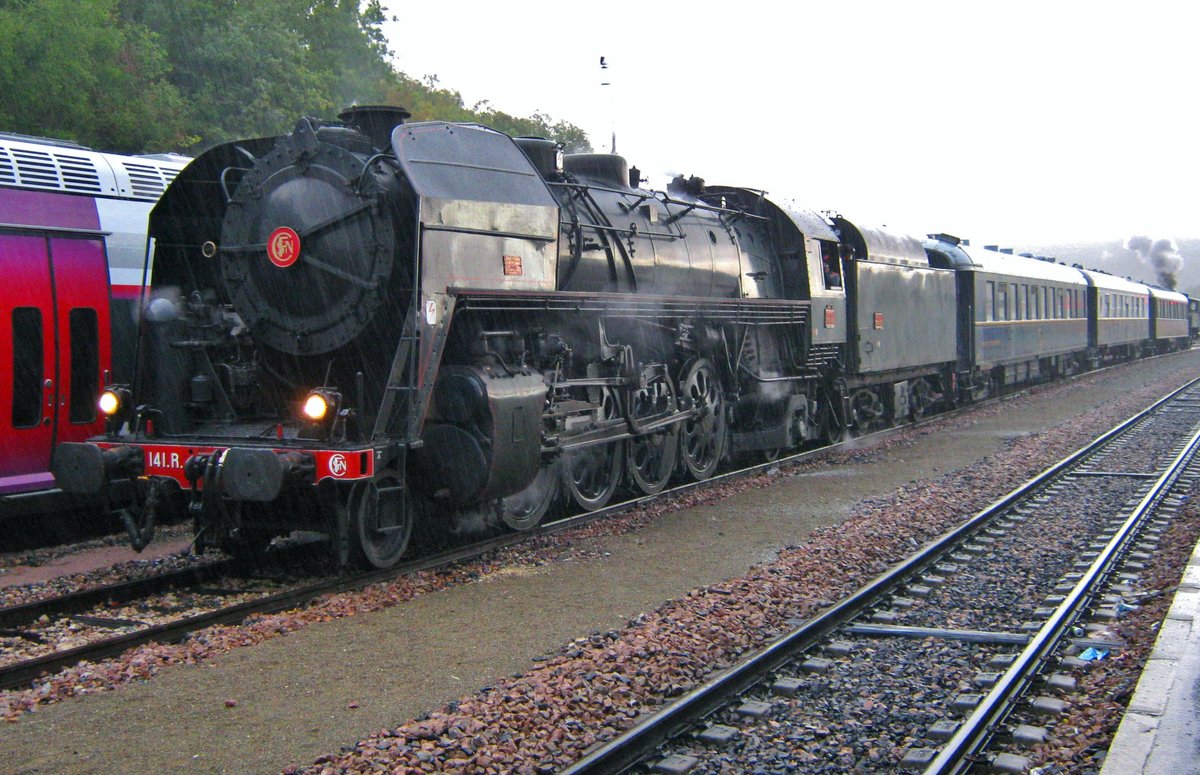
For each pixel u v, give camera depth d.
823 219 15.61
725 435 12.59
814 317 14.13
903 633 6.32
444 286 7.51
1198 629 5.86
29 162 9.78
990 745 4.66
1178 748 4.23
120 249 10.34
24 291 9.45
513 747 4.43
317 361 7.96
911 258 18.30
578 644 5.93
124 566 8.31
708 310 11.53
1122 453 14.72
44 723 4.88
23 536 10.08
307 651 5.95
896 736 4.78
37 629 6.47
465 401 7.66
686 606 6.67
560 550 8.57
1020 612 6.87
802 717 4.99
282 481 6.76
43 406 9.61
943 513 10.13
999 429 18.22
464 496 7.67
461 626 6.44
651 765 4.41
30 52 23.36
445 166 7.80
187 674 5.56
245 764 4.40
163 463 7.54
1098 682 5.39
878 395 18.00
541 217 8.65
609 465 10.23
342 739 4.66
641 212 11.04
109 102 25.27
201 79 29.59
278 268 7.79
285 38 31.16
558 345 8.86
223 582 7.75
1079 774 4.27
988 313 23.17
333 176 7.63
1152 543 8.84
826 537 8.91
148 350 8.37
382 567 7.64
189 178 8.67
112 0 25.23
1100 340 35.12
